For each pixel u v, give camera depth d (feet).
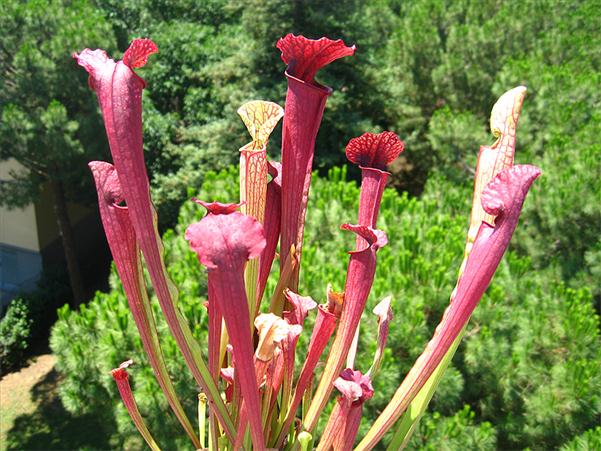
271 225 3.39
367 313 11.03
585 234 17.89
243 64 33.47
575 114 21.85
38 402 24.04
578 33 29.55
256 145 3.15
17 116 22.57
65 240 29.14
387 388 10.68
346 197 14.98
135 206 2.62
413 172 39.88
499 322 12.09
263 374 2.91
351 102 35.55
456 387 11.28
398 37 35.50
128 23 36.55
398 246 13.57
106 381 11.19
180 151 32.50
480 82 30.68
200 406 3.74
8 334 26.43
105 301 12.38
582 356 12.30
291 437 3.52
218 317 3.14
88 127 24.57
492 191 2.79
